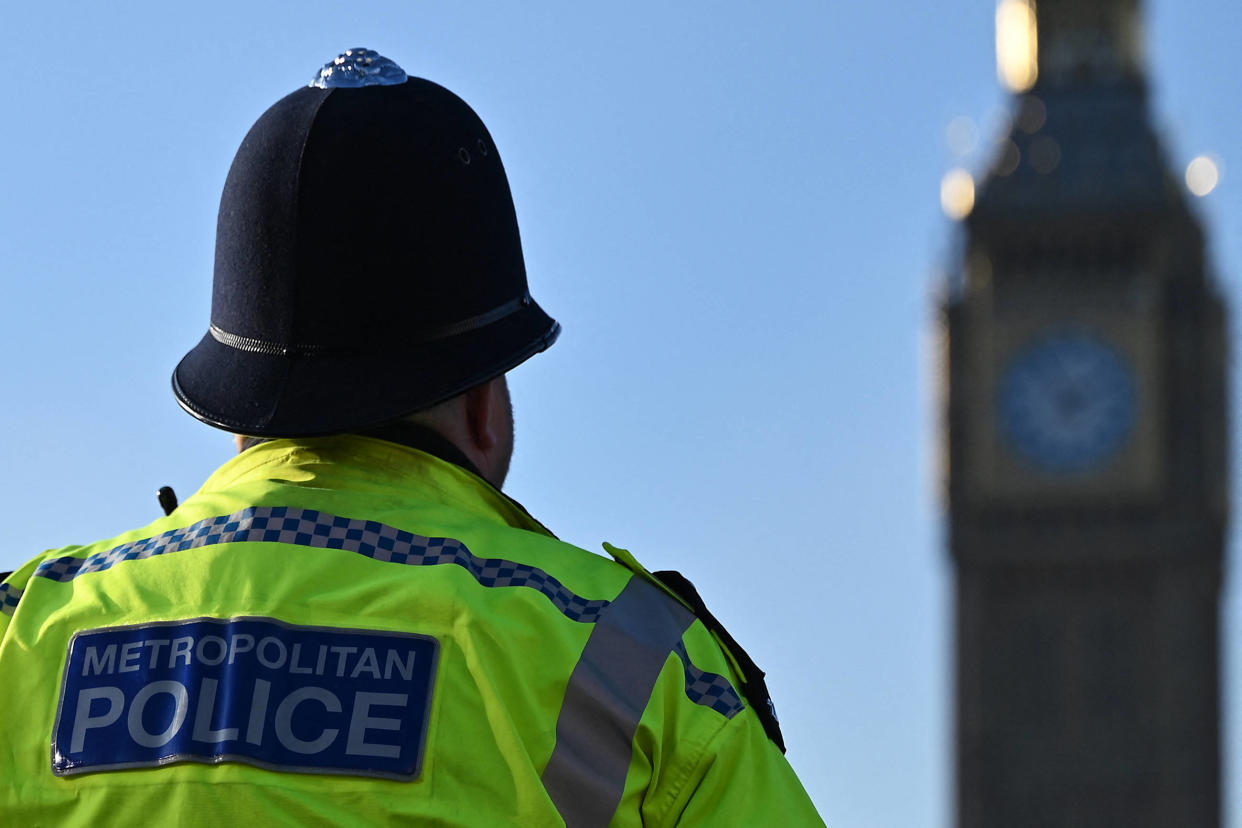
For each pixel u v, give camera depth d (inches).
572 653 186.7
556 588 190.7
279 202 201.9
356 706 180.4
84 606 189.6
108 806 179.9
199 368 205.3
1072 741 4982.8
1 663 189.0
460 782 179.0
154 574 189.8
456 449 203.9
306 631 183.6
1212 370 4968.0
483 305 205.3
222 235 206.7
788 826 187.8
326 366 201.5
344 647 182.9
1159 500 4945.9
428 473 198.5
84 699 184.9
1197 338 4960.6
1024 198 4953.3
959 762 4985.2
